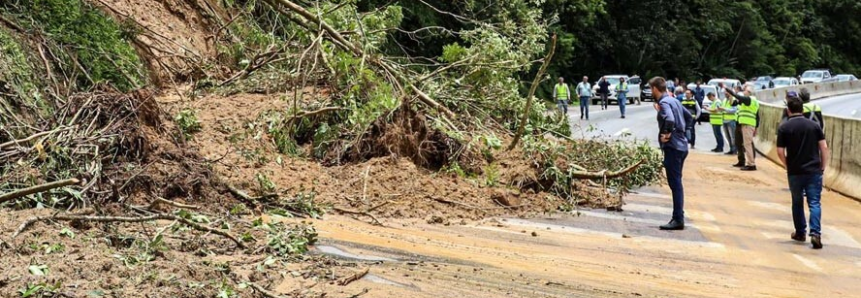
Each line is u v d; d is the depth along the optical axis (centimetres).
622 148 1297
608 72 5153
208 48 1622
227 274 588
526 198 1059
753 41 6412
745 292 685
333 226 848
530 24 1639
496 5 1745
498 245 823
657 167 1341
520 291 640
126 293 512
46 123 916
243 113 1156
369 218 907
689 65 5831
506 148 1205
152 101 952
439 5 2728
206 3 1708
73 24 1261
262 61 1406
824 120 1433
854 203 1220
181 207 795
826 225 1024
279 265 647
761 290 695
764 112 2031
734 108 1870
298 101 1210
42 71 1097
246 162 1000
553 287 660
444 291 622
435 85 1325
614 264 770
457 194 1016
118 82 1245
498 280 671
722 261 805
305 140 1165
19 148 823
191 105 1179
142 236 675
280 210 873
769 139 1933
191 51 1469
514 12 1730
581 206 1085
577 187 1127
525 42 1509
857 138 1287
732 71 6169
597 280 697
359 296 584
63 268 538
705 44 6119
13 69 1005
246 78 1364
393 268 682
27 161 796
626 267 760
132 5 1509
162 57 1446
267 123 1126
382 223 888
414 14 2625
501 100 1361
